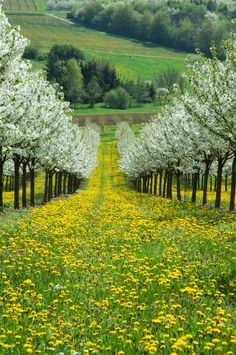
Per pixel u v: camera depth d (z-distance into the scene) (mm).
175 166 60281
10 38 30500
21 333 11461
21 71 34938
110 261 19688
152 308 13625
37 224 31609
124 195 77562
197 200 71062
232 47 37188
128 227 30031
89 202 57000
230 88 37125
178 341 9945
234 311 13469
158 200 57469
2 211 44438
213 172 79250
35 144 50781
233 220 32188
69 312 13422
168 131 59938
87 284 16047
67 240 24969
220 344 10695
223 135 39500
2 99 33531
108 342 11227
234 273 17375
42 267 18422
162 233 27188
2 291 15008
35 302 14250
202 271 17891
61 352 10289
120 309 13695
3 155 46719
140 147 92312
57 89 54875
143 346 10648
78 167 91312
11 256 20016
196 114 40562
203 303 14055
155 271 17828
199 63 39562
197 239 24297
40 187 103562
